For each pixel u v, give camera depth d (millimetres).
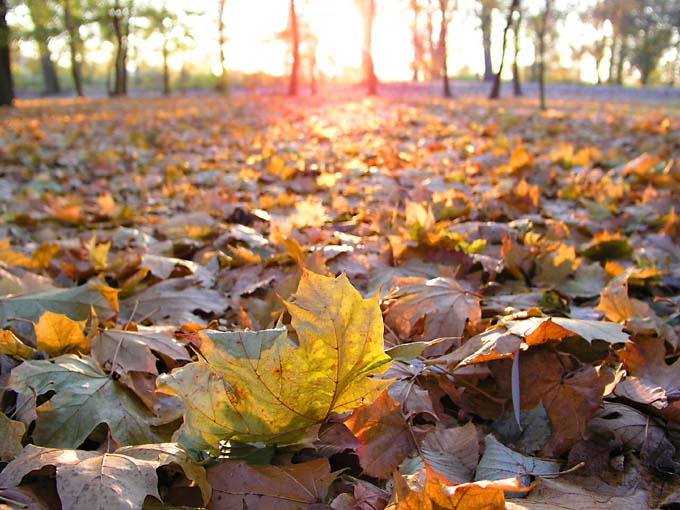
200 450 463
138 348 598
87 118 4473
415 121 3762
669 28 20594
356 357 439
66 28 10773
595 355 612
